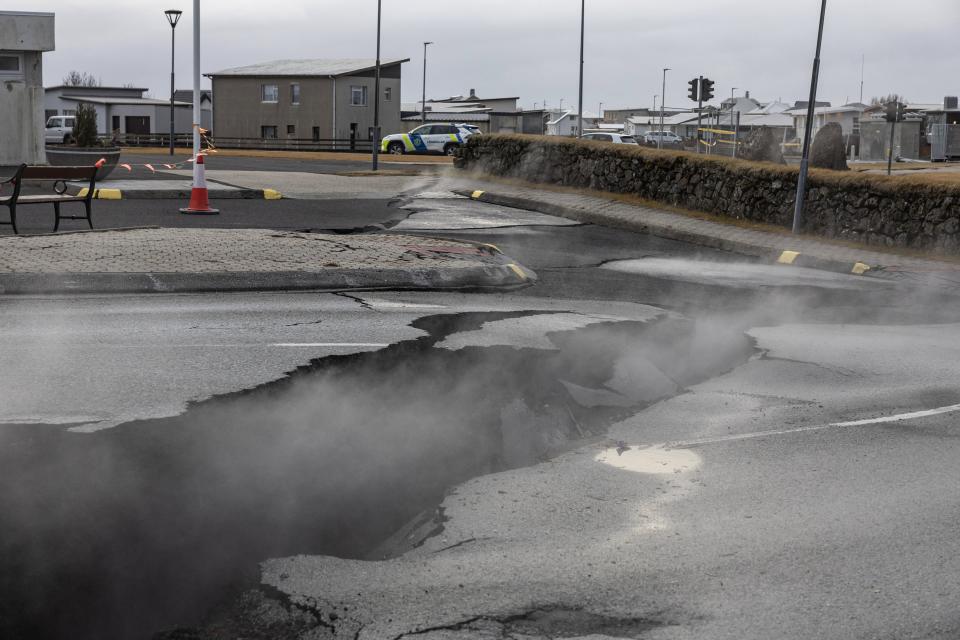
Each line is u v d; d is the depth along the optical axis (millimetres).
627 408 6512
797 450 5617
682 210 21328
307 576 3781
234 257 11117
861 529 4414
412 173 28906
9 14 24641
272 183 23609
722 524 4438
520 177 26406
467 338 7859
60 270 9773
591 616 3520
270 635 3354
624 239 17844
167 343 7316
